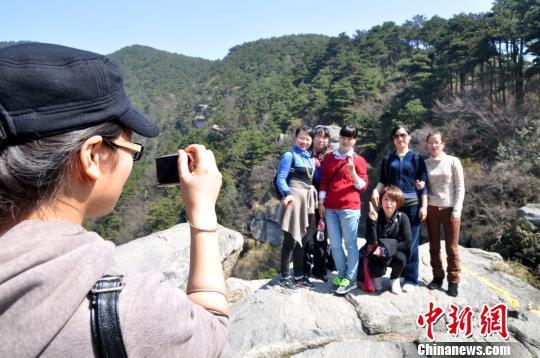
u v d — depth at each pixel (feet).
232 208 108.27
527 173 46.75
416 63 99.81
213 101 265.34
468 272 14.49
